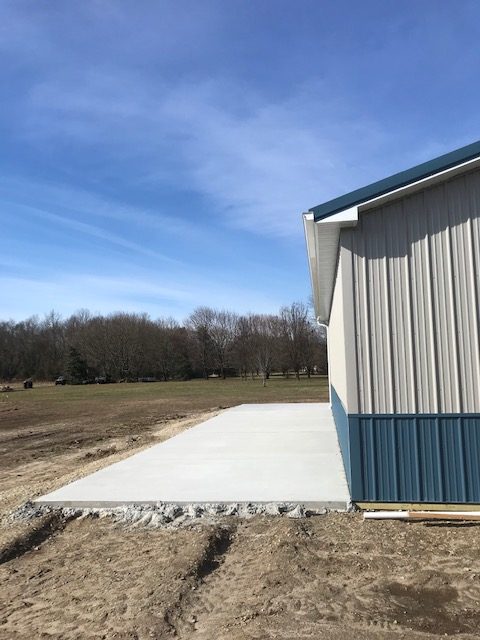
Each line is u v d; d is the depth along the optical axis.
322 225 5.79
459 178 5.68
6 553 4.75
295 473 7.04
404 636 3.13
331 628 3.25
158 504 5.77
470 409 5.49
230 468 7.48
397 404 5.63
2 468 10.41
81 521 5.61
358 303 5.79
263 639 3.14
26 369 80.81
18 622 3.52
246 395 32.19
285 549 4.45
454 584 3.79
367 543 4.62
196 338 76.56
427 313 5.64
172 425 15.97
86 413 23.17
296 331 63.78
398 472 5.56
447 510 5.40
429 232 5.70
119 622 3.42
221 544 4.76
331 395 16.00
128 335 74.81
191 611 3.55
